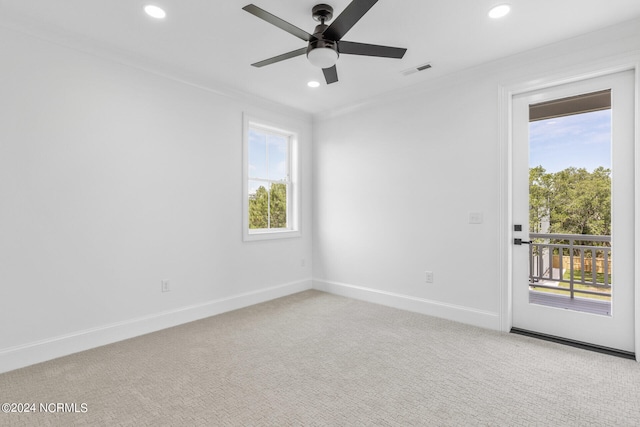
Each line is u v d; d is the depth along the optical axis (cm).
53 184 247
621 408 184
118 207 281
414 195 357
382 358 247
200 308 337
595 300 266
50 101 245
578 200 272
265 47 271
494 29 242
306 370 229
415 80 337
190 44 266
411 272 360
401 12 221
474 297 316
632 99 246
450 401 192
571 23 234
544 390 202
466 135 318
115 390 203
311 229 461
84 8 217
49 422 173
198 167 336
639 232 238
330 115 436
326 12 212
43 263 243
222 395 198
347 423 172
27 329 237
